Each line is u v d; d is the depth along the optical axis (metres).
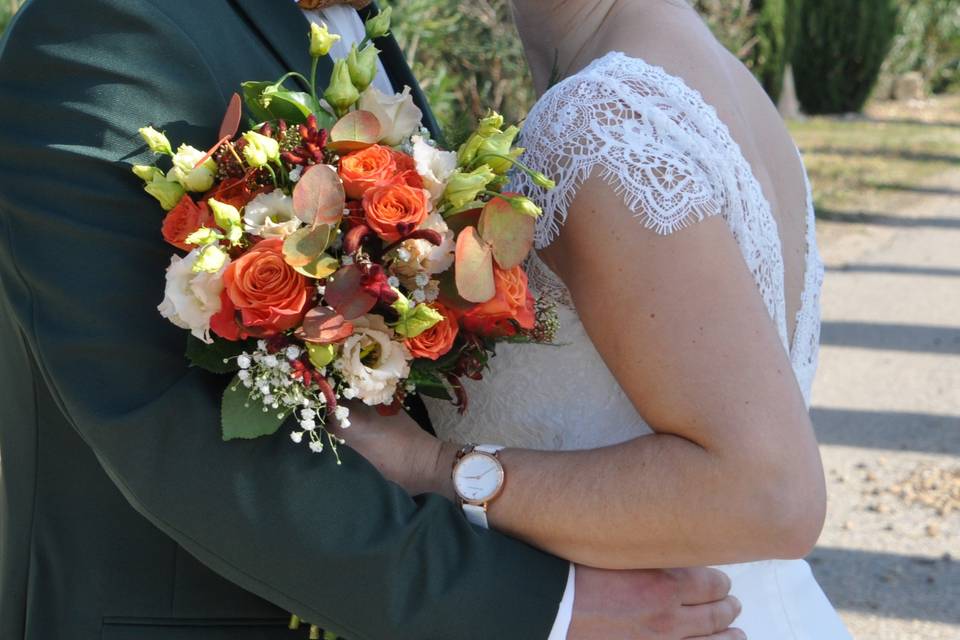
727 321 1.22
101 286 1.22
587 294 1.28
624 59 1.34
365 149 1.21
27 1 1.28
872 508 4.54
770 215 1.37
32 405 1.39
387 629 1.24
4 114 1.25
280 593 1.25
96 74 1.23
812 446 1.23
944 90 18.53
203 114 1.27
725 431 1.20
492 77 6.61
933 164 12.03
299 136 1.20
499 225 1.20
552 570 1.30
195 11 1.30
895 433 5.24
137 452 1.22
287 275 1.14
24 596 1.42
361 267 1.15
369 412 1.38
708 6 10.29
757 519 1.21
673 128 1.27
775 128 1.58
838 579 4.03
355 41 1.67
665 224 1.22
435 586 1.25
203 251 1.12
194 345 1.21
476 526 1.32
